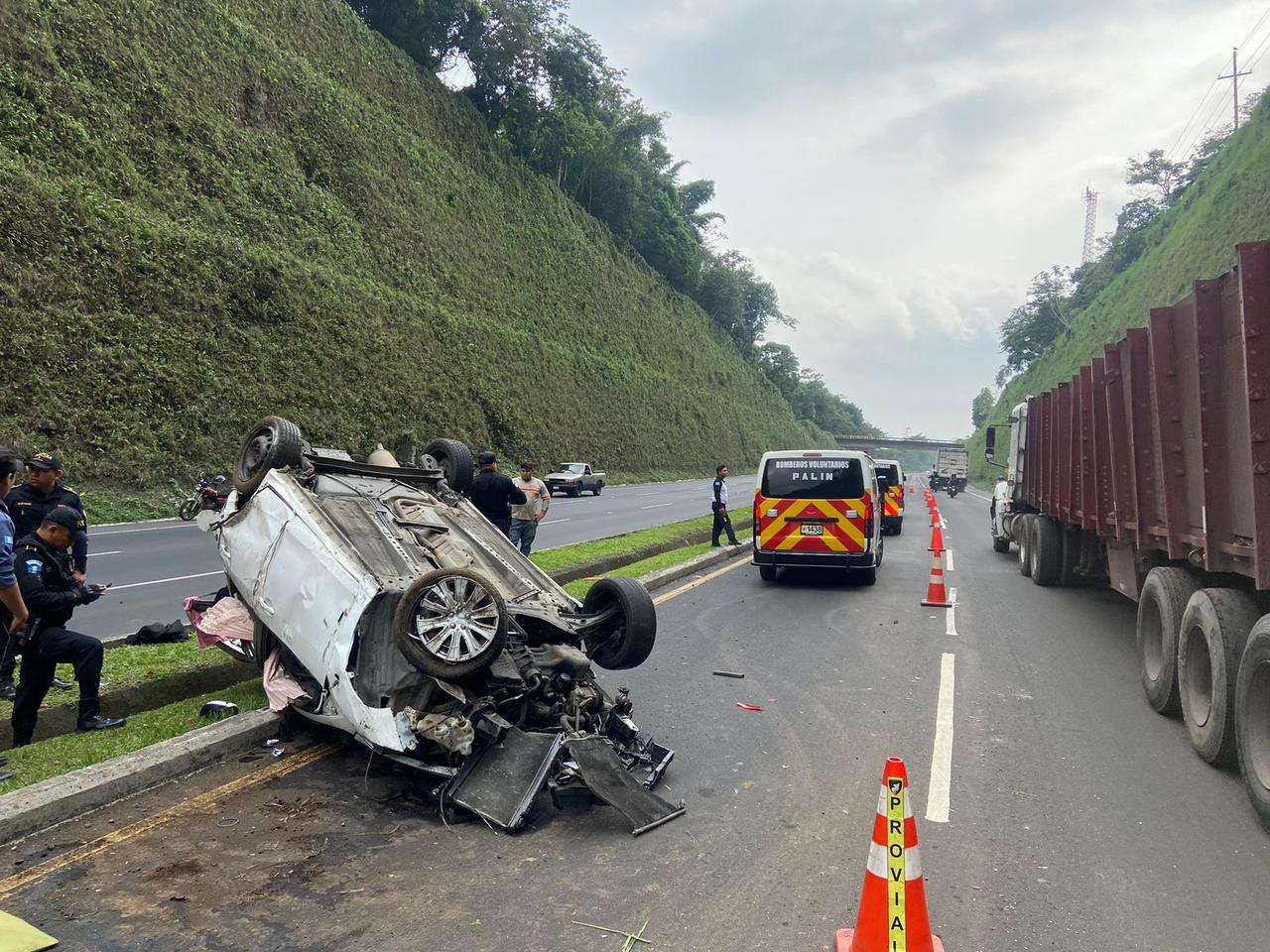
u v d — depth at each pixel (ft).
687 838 14.23
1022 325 307.37
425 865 13.02
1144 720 20.88
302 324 100.01
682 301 282.56
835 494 41.19
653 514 88.84
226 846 13.33
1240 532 16.70
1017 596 40.04
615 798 14.57
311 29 135.54
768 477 42.06
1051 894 12.50
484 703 15.71
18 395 67.00
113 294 77.82
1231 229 146.20
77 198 77.25
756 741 19.19
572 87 197.26
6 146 74.90
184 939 10.79
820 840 14.21
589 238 223.10
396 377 114.21
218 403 83.92
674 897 12.25
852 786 16.58
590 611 19.98
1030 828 14.79
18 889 11.80
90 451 70.54
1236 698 15.96
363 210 128.88
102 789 14.43
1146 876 13.08
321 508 17.89
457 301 145.69
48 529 17.24
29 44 80.79
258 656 19.03
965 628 32.24
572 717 16.40
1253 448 15.31
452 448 25.29
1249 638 15.30
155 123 93.45
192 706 19.04
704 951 10.90
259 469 19.25
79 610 30.94
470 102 181.27
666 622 32.48
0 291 68.08
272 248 103.60
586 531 67.36
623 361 211.00
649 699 22.29
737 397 299.17
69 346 71.97
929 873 13.19
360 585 15.78
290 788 15.57
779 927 11.50
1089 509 31.99
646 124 255.50
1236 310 16.39
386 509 19.62
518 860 13.28
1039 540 42.88
